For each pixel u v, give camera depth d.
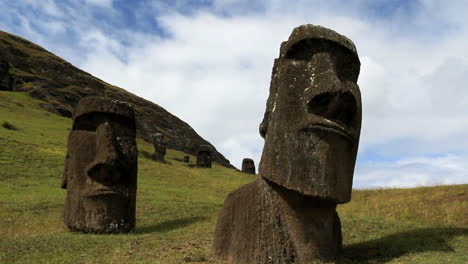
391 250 8.17
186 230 11.73
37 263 7.93
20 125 36.72
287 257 7.10
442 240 8.81
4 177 20.23
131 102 86.12
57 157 26.88
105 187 11.70
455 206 12.16
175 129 86.81
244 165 43.84
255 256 7.21
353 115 7.35
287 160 7.22
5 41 76.56
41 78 68.94
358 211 13.46
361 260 7.70
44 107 52.34
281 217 7.31
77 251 8.91
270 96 8.03
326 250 7.40
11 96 52.12
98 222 11.46
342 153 7.30
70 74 78.62
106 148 11.65
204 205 16.98
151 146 51.22
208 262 7.85
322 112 7.24
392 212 12.73
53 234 11.02
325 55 7.41
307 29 7.54
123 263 7.88
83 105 12.42
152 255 8.46
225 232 8.12
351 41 7.66
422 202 13.51
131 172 12.37
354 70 7.73
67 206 12.06
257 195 7.64
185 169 35.62
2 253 8.55
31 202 15.41
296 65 7.57
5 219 12.91
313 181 7.05
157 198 18.70
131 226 12.11
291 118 7.35
